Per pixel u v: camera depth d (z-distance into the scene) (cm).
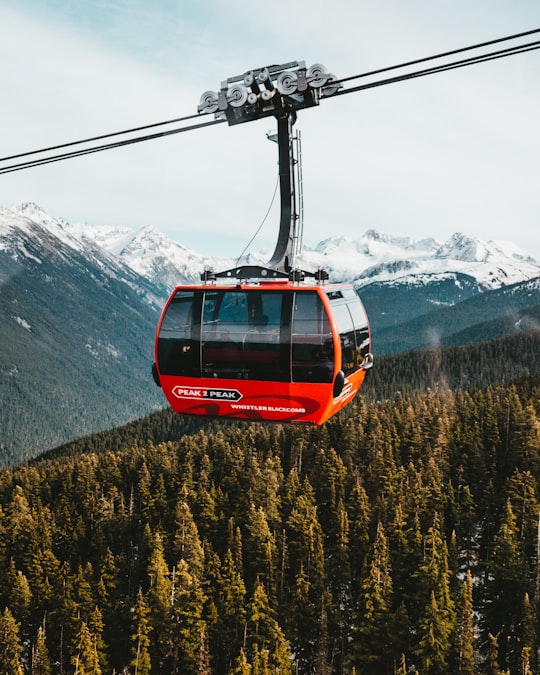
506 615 7400
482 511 10100
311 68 1367
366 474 11188
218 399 1731
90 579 8106
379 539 7431
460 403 15012
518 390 16475
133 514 10750
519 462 10919
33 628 7825
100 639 6956
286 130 1488
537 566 7762
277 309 1627
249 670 5950
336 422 13538
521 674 6394
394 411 14012
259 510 8781
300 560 8281
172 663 7238
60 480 13375
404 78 1321
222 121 1476
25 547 9669
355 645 6812
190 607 7069
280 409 1684
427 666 6269
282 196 1576
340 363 1614
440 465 11012
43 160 1645
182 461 12900
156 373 1764
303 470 12350
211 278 1717
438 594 6706
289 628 7350
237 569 8012
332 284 1727
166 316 1734
